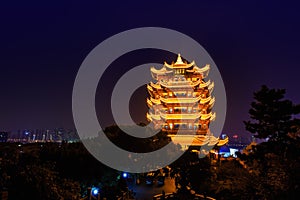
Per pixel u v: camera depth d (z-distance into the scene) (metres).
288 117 34.22
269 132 34.22
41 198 23.53
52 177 26.16
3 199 22.66
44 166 28.92
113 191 44.41
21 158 31.28
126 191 47.81
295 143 32.81
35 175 24.28
